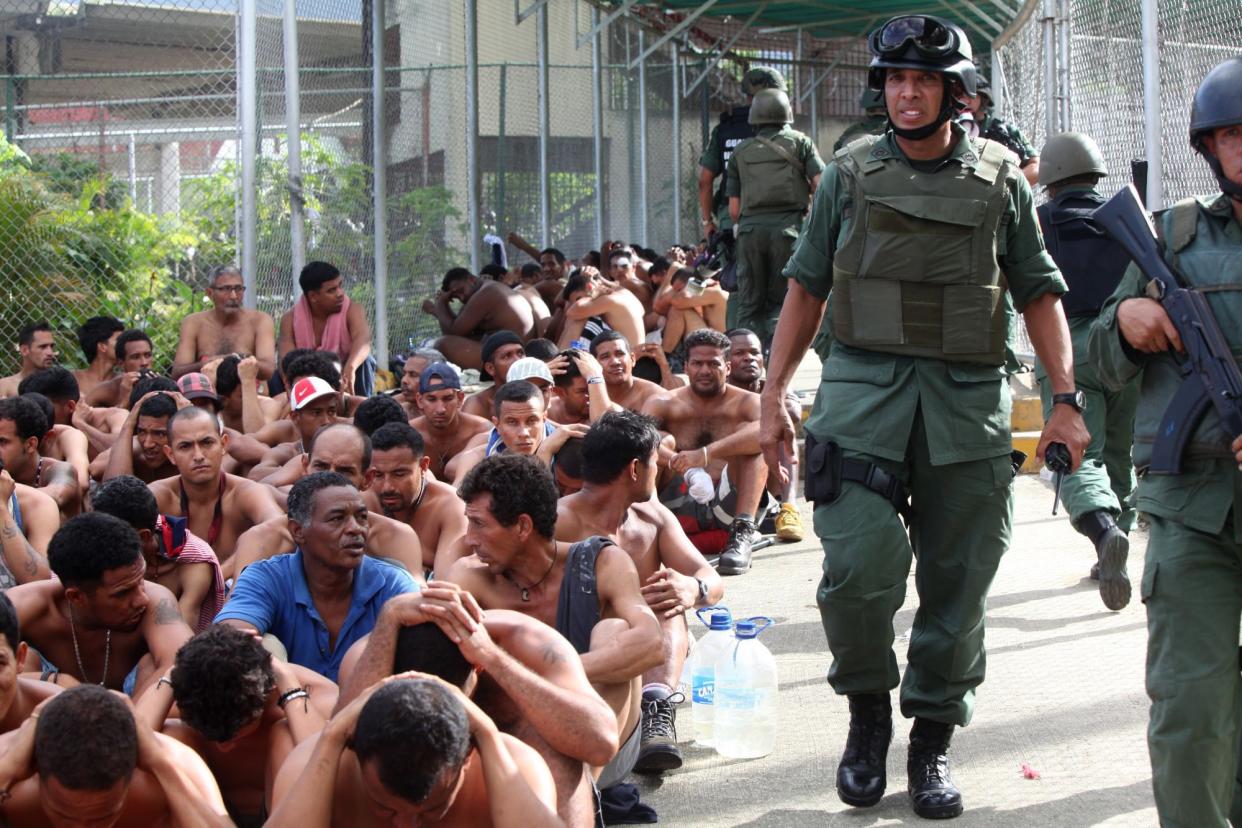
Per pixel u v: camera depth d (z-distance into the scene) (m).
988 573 4.11
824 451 4.07
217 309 9.26
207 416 5.61
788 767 4.61
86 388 8.65
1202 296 3.32
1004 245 4.07
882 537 3.99
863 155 4.10
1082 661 5.56
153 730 3.42
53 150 13.05
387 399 6.29
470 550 4.75
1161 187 7.85
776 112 10.43
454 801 3.00
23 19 13.38
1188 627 3.31
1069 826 4.02
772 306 10.73
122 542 4.11
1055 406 4.12
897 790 4.38
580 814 3.28
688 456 7.45
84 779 3.04
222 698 3.51
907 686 4.21
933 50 3.87
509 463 3.95
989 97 8.27
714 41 23.45
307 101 11.77
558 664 3.38
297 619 4.30
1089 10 10.39
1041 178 6.25
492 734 2.97
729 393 7.73
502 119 15.85
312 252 10.37
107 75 12.30
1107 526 5.69
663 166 21.17
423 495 5.34
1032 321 4.16
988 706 5.09
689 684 5.36
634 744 4.13
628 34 19.39
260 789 3.79
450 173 14.69
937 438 4.02
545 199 16.62
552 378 6.86
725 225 11.72
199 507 5.65
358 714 2.94
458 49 15.30
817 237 4.20
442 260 13.94
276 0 10.29
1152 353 3.51
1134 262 3.50
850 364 4.13
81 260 10.73
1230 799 3.35
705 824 4.16
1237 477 3.28
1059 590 6.64
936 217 3.95
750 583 7.09
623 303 11.28
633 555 4.88
